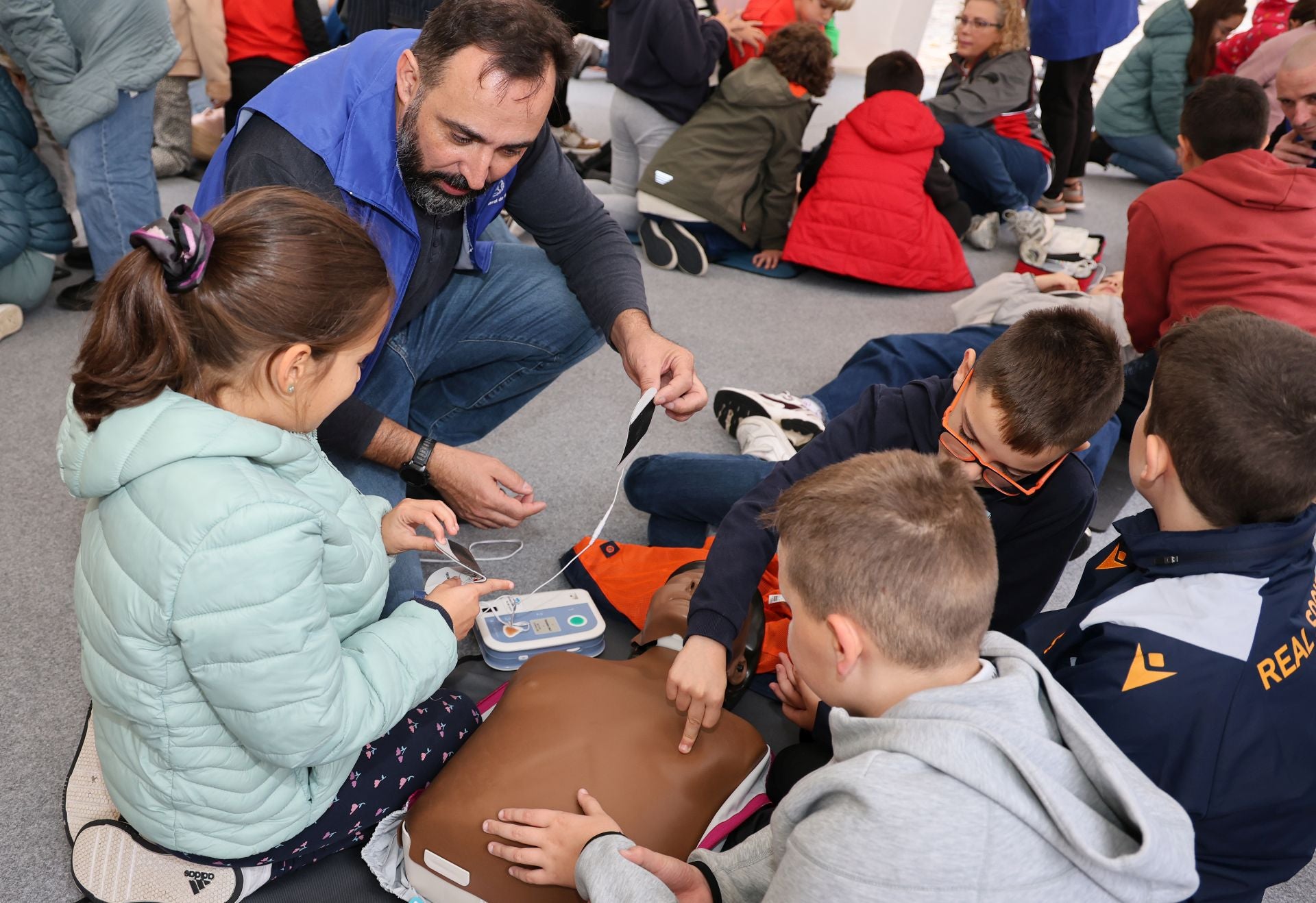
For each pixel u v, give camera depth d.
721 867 1.09
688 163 3.21
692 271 3.30
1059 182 4.05
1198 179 2.17
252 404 0.99
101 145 2.42
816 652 0.98
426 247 1.58
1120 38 3.80
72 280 2.75
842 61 5.22
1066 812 0.81
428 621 1.18
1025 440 1.26
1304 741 1.03
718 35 3.31
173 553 0.91
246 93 3.56
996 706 0.88
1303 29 3.63
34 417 2.12
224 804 1.06
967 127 3.65
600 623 1.63
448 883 1.19
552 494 2.05
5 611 1.61
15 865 1.22
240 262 0.92
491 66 1.26
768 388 2.59
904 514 0.92
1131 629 1.03
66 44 2.30
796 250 3.30
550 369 1.96
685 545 1.89
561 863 1.11
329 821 1.19
